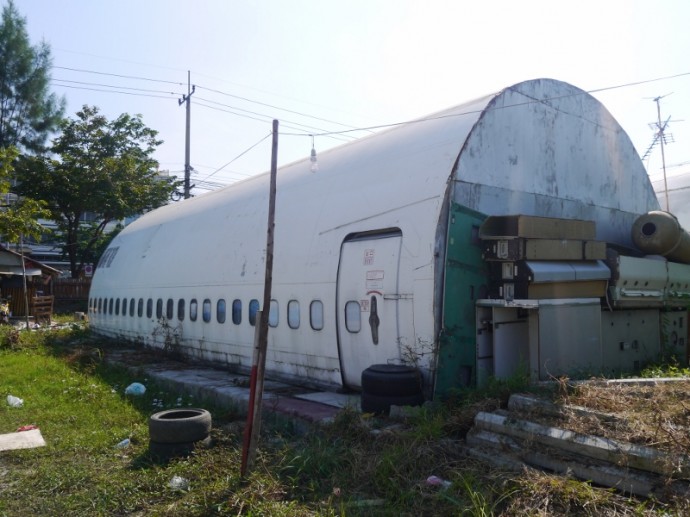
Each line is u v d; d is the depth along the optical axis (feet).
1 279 106.22
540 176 34.01
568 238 29.45
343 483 19.92
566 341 28.40
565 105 36.29
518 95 33.09
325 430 24.99
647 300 33.19
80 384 41.14
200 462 22.43
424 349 27.99
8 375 44.39
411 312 28.71
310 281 34.88
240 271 42.39
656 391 21.38
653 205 43.65
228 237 45.65
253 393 20.42
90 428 29.50
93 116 121.70
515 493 17.10
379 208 31.63
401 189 31.04
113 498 19.80
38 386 40.40
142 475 21.77
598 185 38.45
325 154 44.11
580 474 18.03
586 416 19.86
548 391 22.98
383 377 26.78
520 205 32.37
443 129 32.35
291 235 37.68
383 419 25.82
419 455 20.68
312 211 36.96
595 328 29.81
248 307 41.04
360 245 32.04
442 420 23.25
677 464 16.15
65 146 119.75
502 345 28.86
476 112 31.27
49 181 115.44
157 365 48.32
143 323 58.18
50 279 112.06
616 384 23.11
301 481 20.56
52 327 88.22
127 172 119.75
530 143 33.60
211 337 45.80
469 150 29.94
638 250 36.99
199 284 47.62
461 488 18.12
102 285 71.61
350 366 32.27
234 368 43.09
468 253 29.09
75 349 61.00
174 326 51.49
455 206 28.86
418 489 18.74
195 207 57.98
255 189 48.01
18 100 136.87
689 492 15.56
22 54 136.15
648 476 16.72
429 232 28.43
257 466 21.04
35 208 73.10
